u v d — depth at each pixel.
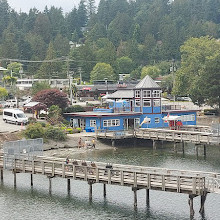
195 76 122.50
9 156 55.50
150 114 95.19
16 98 135.75
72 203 48.09
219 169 62.62
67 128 88.81
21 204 48.06
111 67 193.88
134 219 43.09
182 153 76.31
